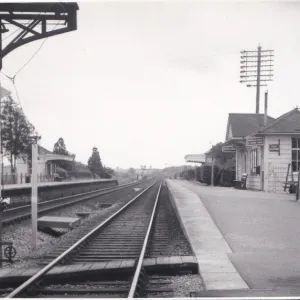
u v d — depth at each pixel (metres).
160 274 7.78
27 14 12.28
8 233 13.59
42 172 47.94
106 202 29.61
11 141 35.34
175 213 18.02
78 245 10.46
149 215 18.50
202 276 6.86
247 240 10.00
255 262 7.80
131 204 24.33
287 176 25.47
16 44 12.09
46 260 9.39
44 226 15.41
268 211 14.96
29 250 11.66
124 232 13.52
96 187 50.06
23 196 22.50
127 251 10.31
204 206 16.48
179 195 21.95
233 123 37.66
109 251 10.33
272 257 8.23
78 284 7.20
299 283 6.39
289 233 10.89
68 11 12.16
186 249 9.96
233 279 6.63
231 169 40.47
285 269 7.27
